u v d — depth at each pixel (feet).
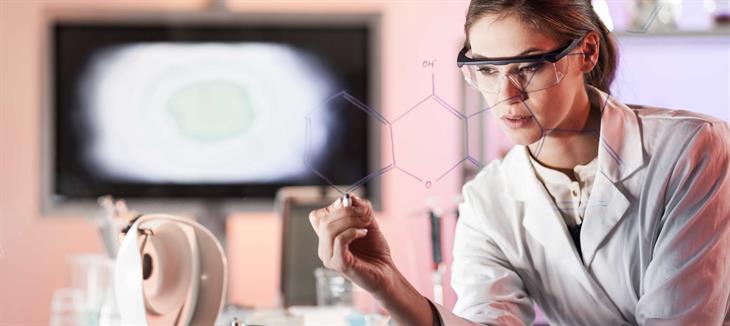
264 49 12.35
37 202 12.57
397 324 4.21
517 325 4.67
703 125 4.70
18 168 12.54
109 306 6.55
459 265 5.06
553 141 4.73
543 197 4.78
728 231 4.59
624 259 4.73
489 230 4.96
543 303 5.00
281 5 12.36
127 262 4.66
